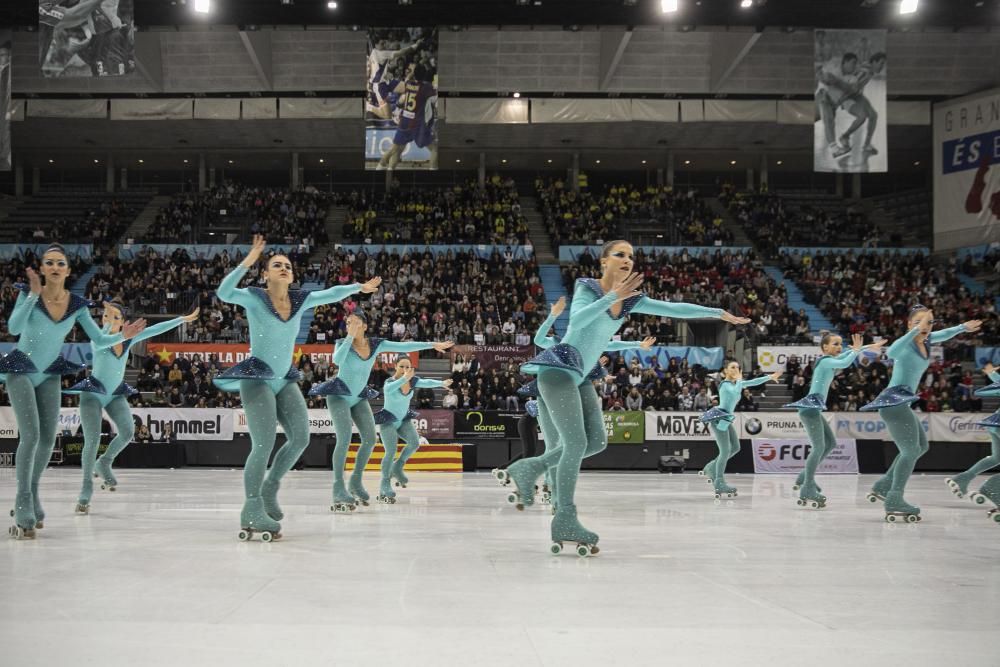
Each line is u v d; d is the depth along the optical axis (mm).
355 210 38812
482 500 12328
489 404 24750
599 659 3455
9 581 5133
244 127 36500
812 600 4711
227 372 7391
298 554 6359
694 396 24984
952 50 31469
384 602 4535
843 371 26344
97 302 29531
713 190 42781
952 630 4004
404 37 26094
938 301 31062
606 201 39094
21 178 41344
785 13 26375
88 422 10359
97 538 7352
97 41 21438
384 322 28781
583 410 7031
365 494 11234
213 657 3438
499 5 26656
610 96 34219
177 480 16922
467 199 38719
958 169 33812
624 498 13219
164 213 37500
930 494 14789
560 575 5480
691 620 4164
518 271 32938
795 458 23641
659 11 26688
